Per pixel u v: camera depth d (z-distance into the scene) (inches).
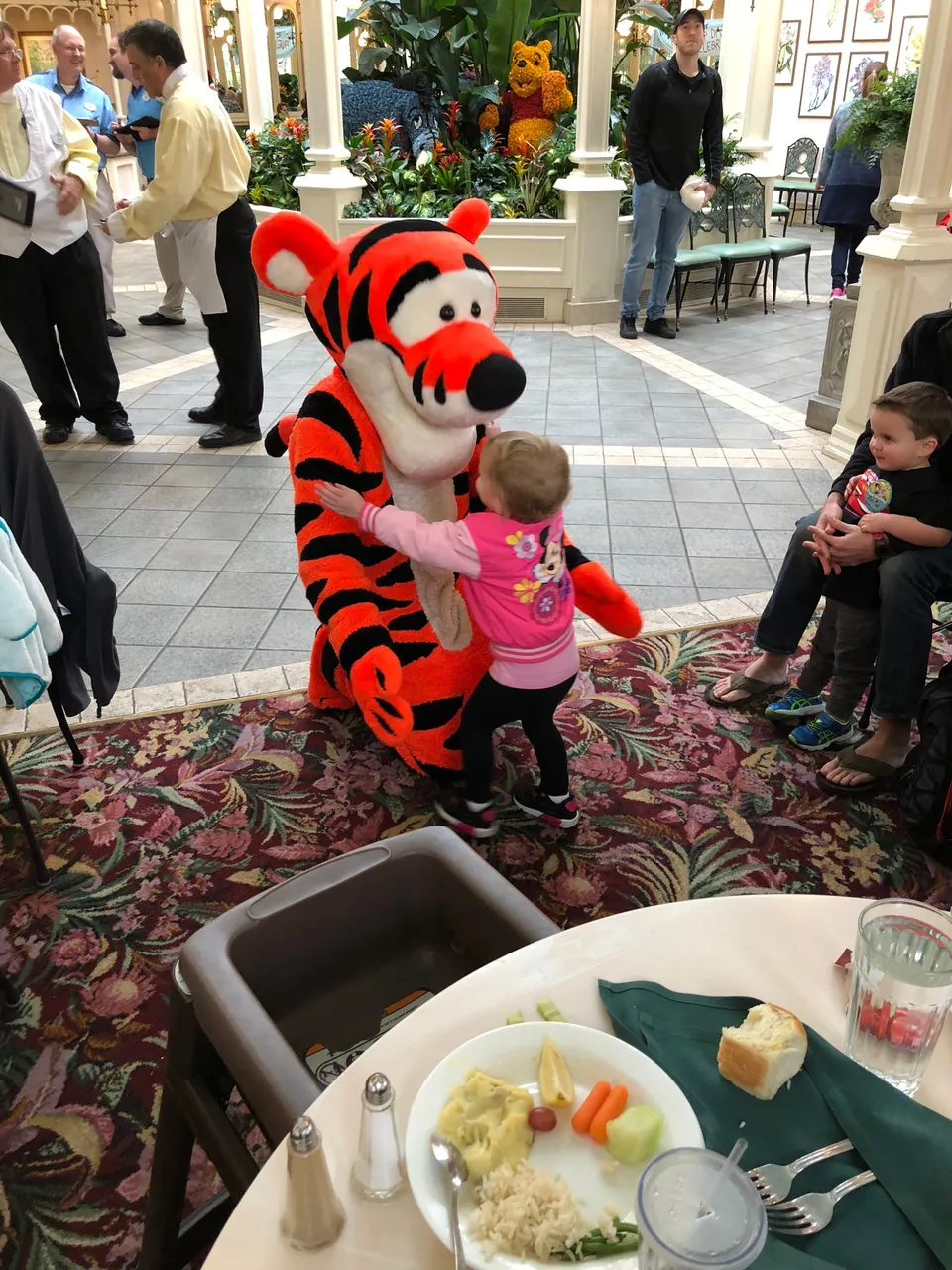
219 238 164.4
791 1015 36.4
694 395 210.2
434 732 91.0
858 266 293.6
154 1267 54.7
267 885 85.7
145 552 143.9
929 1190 31.7
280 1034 42.1
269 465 174.7
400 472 84.7
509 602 78.7
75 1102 67.1
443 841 52.2
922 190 149.2
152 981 76.4
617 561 141.6
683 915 43.2
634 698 112.1
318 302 80.4
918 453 87.8
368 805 95.3
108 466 173.9
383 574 87.8
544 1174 31.8
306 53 245.4
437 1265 30.2
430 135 287.9
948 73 140.8
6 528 75.2
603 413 199.0
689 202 237.3
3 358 233.8
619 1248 30.0
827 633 103.0
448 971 53.1
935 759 85.0
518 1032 36.2
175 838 90.8
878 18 354.9
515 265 262.8
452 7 290.0
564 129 280.4
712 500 160.6
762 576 137.9
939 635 123.6
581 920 82.4
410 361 76.3
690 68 229.1
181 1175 52.7
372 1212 31.6
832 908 43.7
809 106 387.2
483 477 74.9
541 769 90.0
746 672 110.4
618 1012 38.1
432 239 77.1
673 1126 33.2
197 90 154.6
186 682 114.0
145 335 251.9
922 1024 34.9
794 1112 34.6
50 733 105.3
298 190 262.8
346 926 50.8
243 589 133.9
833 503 97.9
